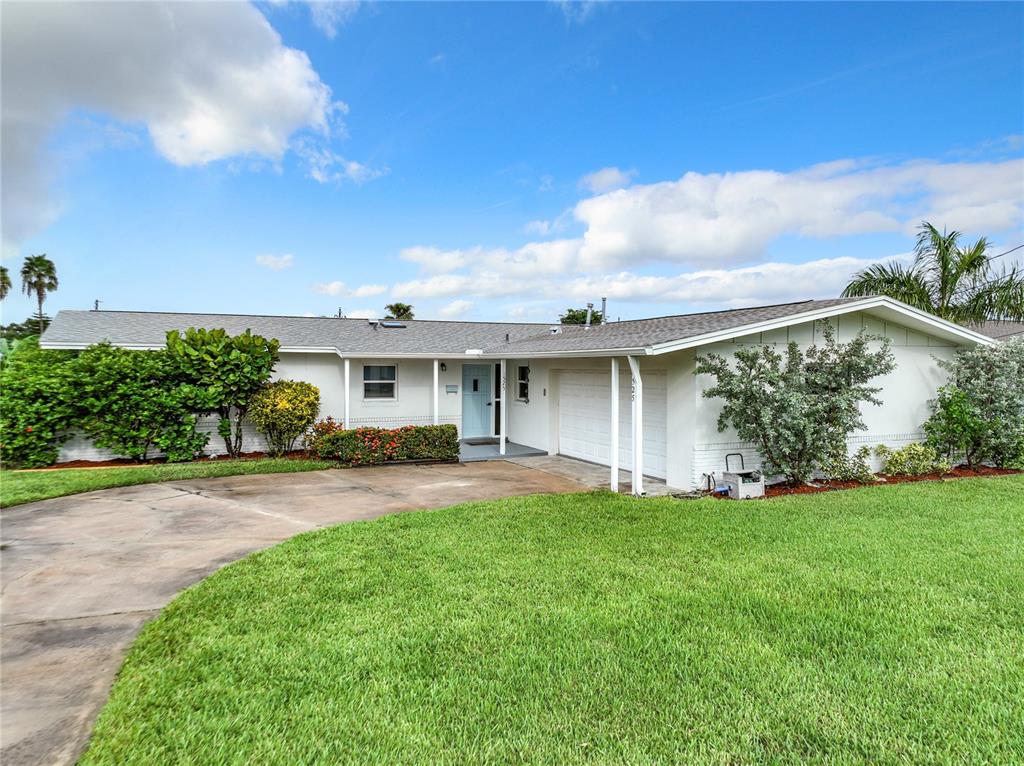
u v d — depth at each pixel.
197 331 13.21
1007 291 13.32
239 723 3.07
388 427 14.98
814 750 2.87
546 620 4.32
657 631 4.14
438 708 3.21
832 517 7.43
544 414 14.23
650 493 9.36
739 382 8.83
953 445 11.00
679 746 2.89
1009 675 3.55
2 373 11.34
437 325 18.08
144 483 10.01
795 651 3.86
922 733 3.00
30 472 10.59
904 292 13.98
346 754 2.84
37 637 4.16
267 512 7.97
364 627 4.22
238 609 4.55
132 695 3.34
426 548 6.12
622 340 10.21
